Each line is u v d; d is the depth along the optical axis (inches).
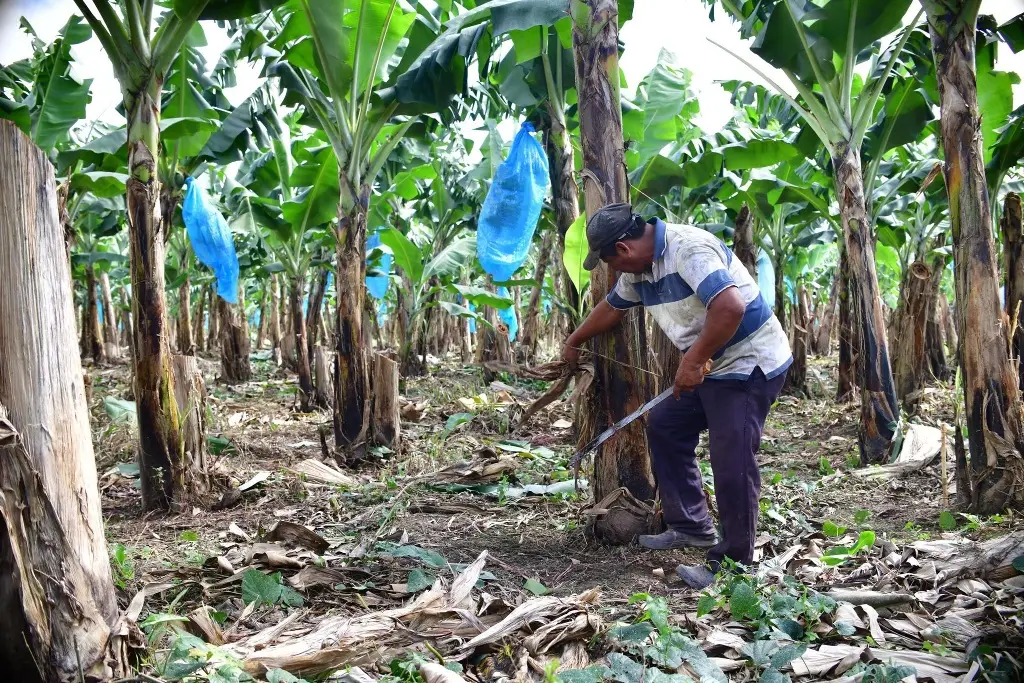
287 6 216.1
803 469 204.8
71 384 76.5
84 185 250.5
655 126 285.4
